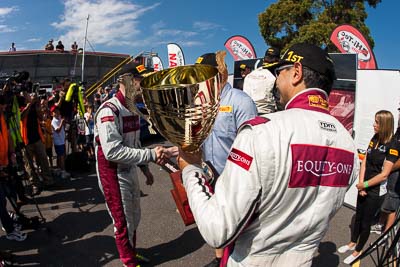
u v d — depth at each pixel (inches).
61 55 538.6
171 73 52.9
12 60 511.8
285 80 49.1
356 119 194.1
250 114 109.6
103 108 109.6
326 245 154.9
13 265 137.3
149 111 46.3
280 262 44.3
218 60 80.3
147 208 203.3
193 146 47.8
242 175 40.1
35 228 173.0
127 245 122.3
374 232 169.5
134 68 107.7
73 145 303.9
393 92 180.2
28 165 223.1
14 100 191.0
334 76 48.6
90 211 197.9
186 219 67.0
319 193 43.6
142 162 105.8
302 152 41.1
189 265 138.4
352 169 47.6
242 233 44.2
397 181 149.4
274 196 40.8
